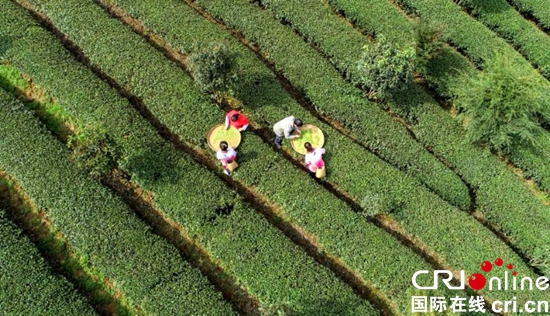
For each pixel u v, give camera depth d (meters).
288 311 12.16
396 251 14.38
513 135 16.94
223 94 16.75
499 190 16.48
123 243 13.55
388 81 16.25
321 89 17.72
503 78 15.74
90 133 14.05
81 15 17.89
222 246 13.89
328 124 17.69
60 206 13.97
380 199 15.38
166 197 14.52
